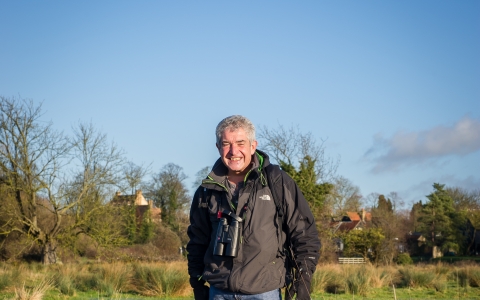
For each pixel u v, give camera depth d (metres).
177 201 63.69
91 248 36.69
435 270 22.38
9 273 17.16
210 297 3.23
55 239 32.28
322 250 34.31
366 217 74.50
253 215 3.14
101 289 15.94
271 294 3.10
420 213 62.81
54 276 18.80
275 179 3.23
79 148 31.73
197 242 3.44
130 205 34.31
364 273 18.41
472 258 52.56
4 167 30.28
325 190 33.88
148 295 14.85
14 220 31.00
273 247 3.15
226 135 3.24
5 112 30.31
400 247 60.25
